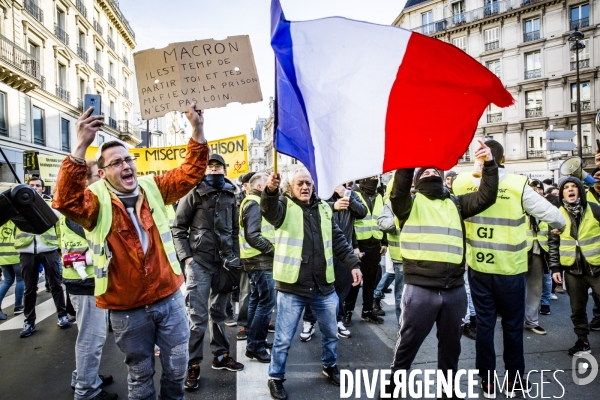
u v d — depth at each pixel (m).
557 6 29.36
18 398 3.20
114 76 35.16
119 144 2.29
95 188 2.21
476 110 2.54
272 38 2.43
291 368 3.64
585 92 28.58
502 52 32.03
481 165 3.22
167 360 2.32
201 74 2.61
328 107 2.44
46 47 22.86
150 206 2.34
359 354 3.95
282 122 2.54
